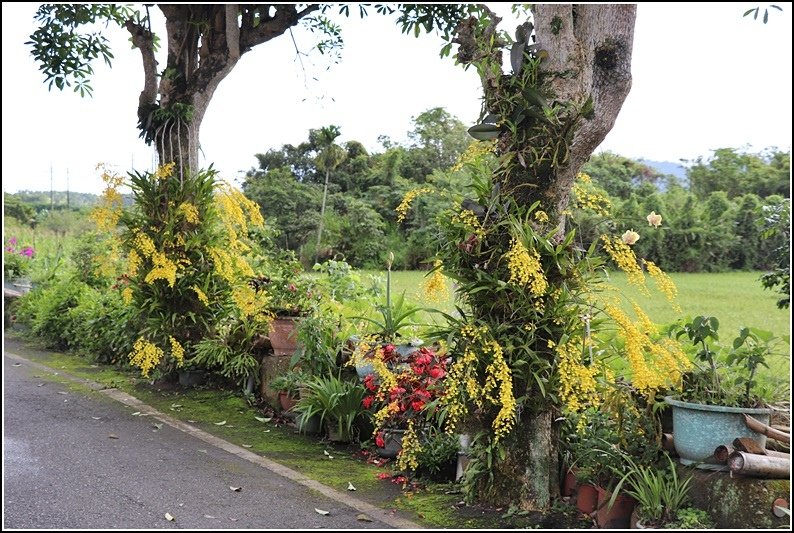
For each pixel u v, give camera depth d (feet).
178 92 22.00
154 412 19.31
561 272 12.19
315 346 18.42
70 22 21.57
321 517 12.34
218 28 22.08
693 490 11.58
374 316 21.07
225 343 21.27
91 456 15.56
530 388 12.39
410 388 15.28
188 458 15.56
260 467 15.05
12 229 48.24
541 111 12.21
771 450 12.00
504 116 12.36
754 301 29.58
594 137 12.58
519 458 12.59
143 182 21.33
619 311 12.10
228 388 21.67
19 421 18.21
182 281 21.49
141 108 21.94
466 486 13.03
